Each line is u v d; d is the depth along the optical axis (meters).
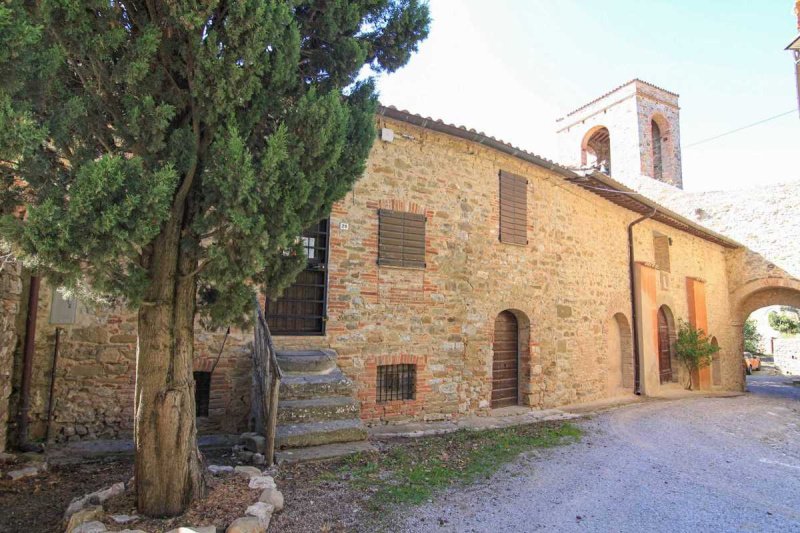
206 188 3.30
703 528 4.14
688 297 16.75
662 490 5.11
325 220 7.34
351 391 6.19
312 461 5.02
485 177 9.25
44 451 5.13
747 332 41.88
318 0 4.02
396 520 3.90
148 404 3.41
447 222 8.56
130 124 2.96
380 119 7.84
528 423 8.34
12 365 5.09
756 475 5.84
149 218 2.80
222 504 3.62
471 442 6.69
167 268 3.43
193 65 3.17
